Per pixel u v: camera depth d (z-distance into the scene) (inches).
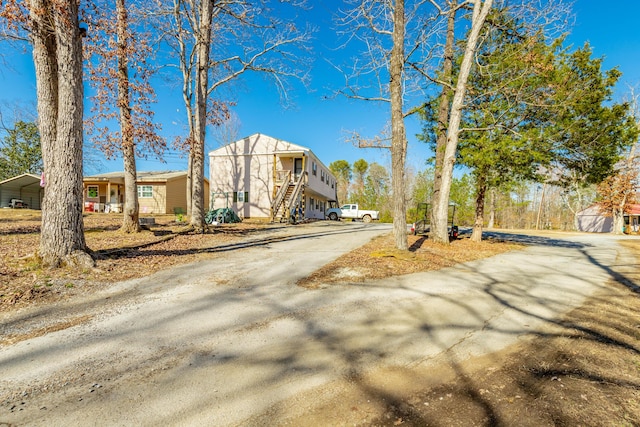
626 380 102.4
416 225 562.9
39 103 240.2
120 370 109.2
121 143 415.2
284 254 340.2
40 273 215.5
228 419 83.2
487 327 151.4
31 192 1104.2
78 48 243.6
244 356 119.7
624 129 403.9
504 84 389.1
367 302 186.5
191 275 245.8
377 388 98.0
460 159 511.8
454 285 229.3
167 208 986.1
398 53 335.9
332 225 749.3
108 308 171.5
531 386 98.9
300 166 926.4
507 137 408.8
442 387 98.6
